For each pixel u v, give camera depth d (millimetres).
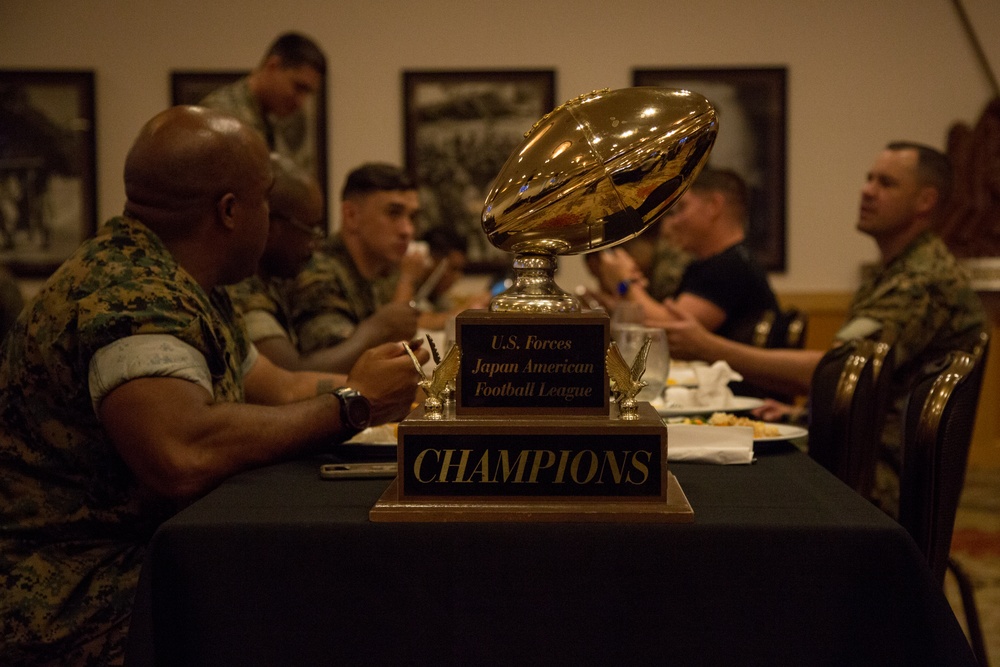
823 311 5152
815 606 879
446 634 897
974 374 1337
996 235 4930
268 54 3523
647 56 5199
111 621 1155
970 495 4297
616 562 889
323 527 900
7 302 3193
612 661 895
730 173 3281
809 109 5199
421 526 898
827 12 5164
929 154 2539
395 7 5199
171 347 1144
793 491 1024
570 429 936
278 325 2145
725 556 884
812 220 5223
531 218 1041
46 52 5137
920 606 860
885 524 880
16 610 1134
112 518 1197
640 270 3910
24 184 5133
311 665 903
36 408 1194
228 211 1333
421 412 999
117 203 5191
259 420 1155
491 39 5203
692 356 2510
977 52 5105
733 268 3113
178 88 5152
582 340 973
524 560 893
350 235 2920
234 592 900
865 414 1531
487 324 980
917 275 2369
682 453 1196
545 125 1059
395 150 5242
